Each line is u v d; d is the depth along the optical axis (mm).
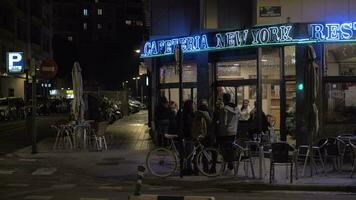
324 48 16984
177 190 12383
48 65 20375
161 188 12695
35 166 16656
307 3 17703
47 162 17500
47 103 61656
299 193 11977
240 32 17984
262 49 18188
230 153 13984
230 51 19172
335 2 17562
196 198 5961
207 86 19734
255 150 16188
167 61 22578
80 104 22547
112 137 26094
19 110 49906
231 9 19297
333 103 17094
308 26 16672
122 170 15438
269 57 18156
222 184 12797
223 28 19422
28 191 12195
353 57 17125
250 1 18844
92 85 102125
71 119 22781
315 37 16609
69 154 19297
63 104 67438
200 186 12938
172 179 13461
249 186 12641
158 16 21812
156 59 23484
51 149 21031
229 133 14016
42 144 23219
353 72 17078
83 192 12047
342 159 15156
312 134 14492
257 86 18266
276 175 13961
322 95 16969
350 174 13977
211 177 13758
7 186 12984
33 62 20312
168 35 21688
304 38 16656
